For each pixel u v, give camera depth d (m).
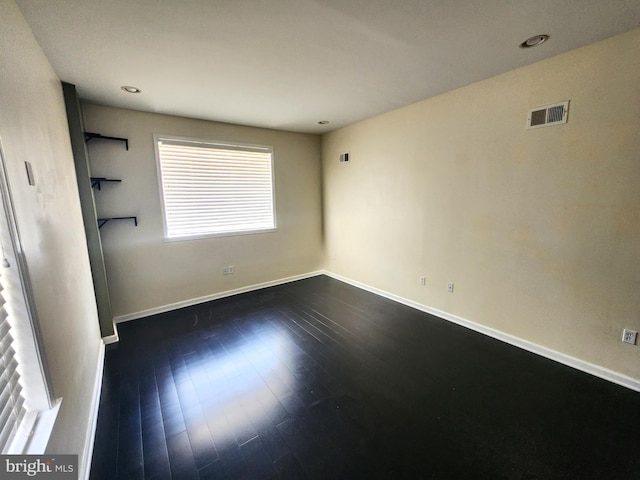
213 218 3.89
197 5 1.50
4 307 1.05
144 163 3.30
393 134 3.55
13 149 1.13
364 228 4.19
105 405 1.97
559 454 1.55
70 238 1.93
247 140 4.05
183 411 1.91
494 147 2.63
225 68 2.25
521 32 1.84
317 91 2.79
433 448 1.60
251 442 1.66
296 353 2.59
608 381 2.12
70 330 1.61
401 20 1.68
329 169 4.68
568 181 2.21
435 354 2.54
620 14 1.65
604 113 2.00
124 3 1.46
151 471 1.49
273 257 4.52
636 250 1.95
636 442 1.61
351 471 1.48
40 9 1.46
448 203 3.08
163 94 2.74
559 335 2.37
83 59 2.02
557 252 2.32
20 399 1.11
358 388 2.11
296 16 1.62
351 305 3.71
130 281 3.34
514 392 2.04
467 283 3.00
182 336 2.93
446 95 2.94
